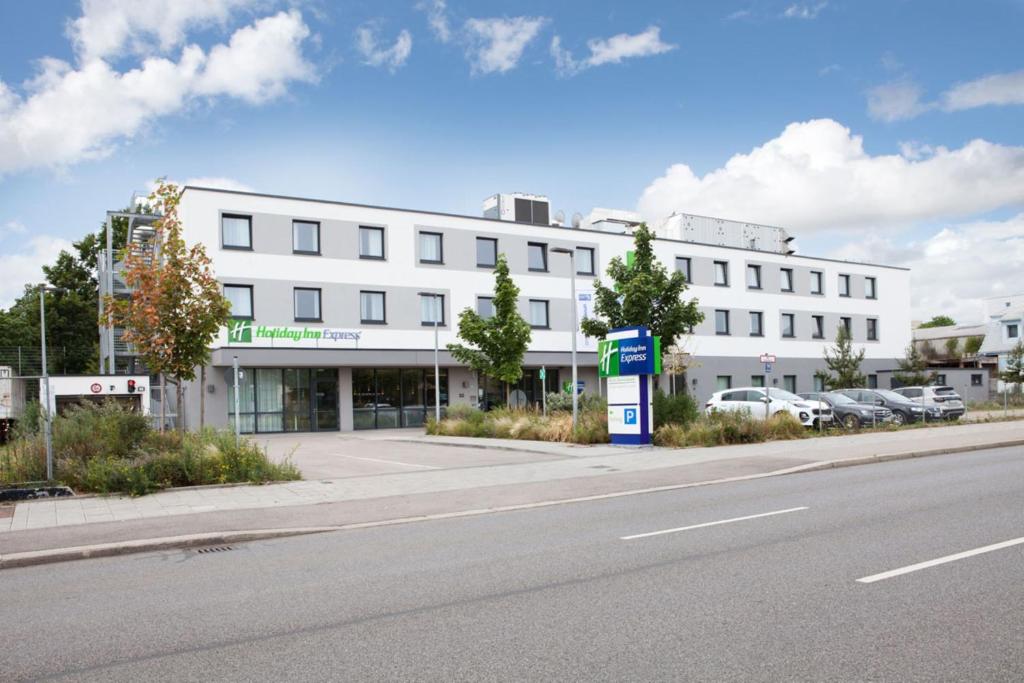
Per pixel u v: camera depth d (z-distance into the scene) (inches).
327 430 1309.1
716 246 1760.6
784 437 845.2
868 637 191.6
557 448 801.6
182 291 625.0
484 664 183.2
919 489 448.8
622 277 959.6
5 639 219.8
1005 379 1813.5
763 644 189.3
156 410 1199.6
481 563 297.3
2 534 378.6
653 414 862.5
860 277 2010.3
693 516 388.5
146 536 369.7
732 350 1760.6
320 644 203.6
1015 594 224.5
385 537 368.2
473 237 1453.0
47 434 510.3
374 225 1354.6
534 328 1510.8
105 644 211.3
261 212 1251.2
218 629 221.3
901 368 1759.4
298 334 1262.3
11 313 2094.0
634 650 188.7
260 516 422.6
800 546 300.4
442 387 1434.5
